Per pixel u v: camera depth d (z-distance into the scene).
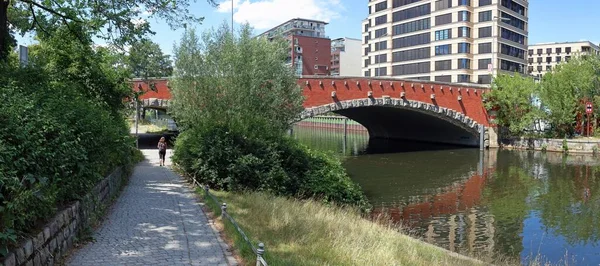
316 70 108.06
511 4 81.31
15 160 5.93
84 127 9.23
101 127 10.81
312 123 103.56
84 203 8.53
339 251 8.51
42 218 6.46
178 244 8.08
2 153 5.39
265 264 5.91
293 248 8.38
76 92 13.36
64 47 18.44
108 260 7.01
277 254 7.78
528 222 18.97
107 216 10.38
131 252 7.50
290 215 11.25
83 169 8.29
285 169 19.06
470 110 48.56
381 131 67.25
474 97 49.09
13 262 5.04
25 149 6.28
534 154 44.25
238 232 8.55
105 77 19.33
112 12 14.92
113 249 7.66
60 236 6.89
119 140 13.73
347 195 20.00
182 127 24.42
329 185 19.50
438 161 39.22
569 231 17.64
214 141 17.48
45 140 6.88
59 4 15.42
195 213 11.06
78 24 15.91
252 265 6.92
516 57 83.19
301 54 106.00
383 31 92.00
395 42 89.75
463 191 25.84
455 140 55.41
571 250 15.36
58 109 8.80
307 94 37.19
